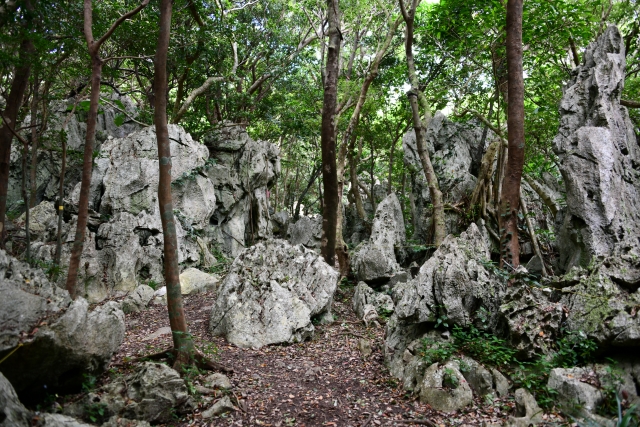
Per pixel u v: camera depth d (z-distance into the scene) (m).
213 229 18.59
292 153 32.94
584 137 9.30
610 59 9.95
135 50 14.90
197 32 16.92
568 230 9.43
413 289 7.70
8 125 8.84
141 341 8.77
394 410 6.18
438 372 6.37
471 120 17.16
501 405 5.95
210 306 11.67
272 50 23.56
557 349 6.49
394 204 15.02
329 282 10.64
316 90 24.16
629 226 8.93
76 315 5.65
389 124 24.19
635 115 13.42
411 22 13.13
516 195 8.98
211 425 5.71
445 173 15.87
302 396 6.68
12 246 12.86
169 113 21.31
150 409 5.63
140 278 13.51
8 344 4.97
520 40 9.10
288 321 9.26
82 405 5.49
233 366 7.71
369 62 23.41
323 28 21.20
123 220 14.12
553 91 15.15
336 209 13.16
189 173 16.45
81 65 12.62
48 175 17.50
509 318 6.74
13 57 8.27
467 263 7.53
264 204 21.02
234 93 21.48
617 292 6.35
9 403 4.38
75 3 9.82
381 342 8.95
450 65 18.91
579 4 12.65
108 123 18.84
